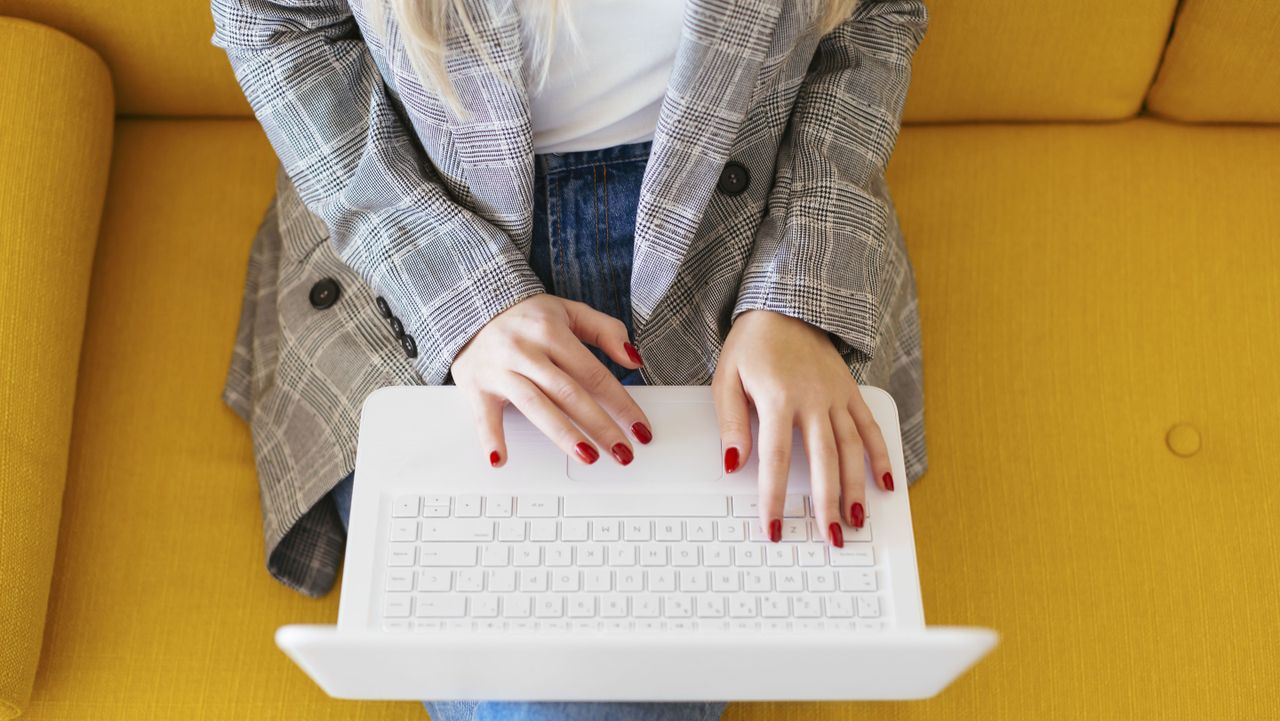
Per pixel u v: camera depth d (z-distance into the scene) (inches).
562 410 30.9
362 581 28.6
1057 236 44.8
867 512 29.6
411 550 29.0
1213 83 44.5
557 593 28.5
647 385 34.2
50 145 40.8
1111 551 38.3
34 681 35.3
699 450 30.7
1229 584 37.6
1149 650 36.6
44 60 41.8
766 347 32.1
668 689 26.1
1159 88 46.2
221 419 41.1
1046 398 41.4
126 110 47.1
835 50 37.0
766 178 36.5
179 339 42.6
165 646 36.6
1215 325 42.6
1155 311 43.0
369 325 37.7
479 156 33.6
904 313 41.2
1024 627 37.0
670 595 28.4
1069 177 46.1
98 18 43.5
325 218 36.4
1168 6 43.0
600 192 36.0
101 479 39.5
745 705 35.6
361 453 30.5
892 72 37.3
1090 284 43.7
